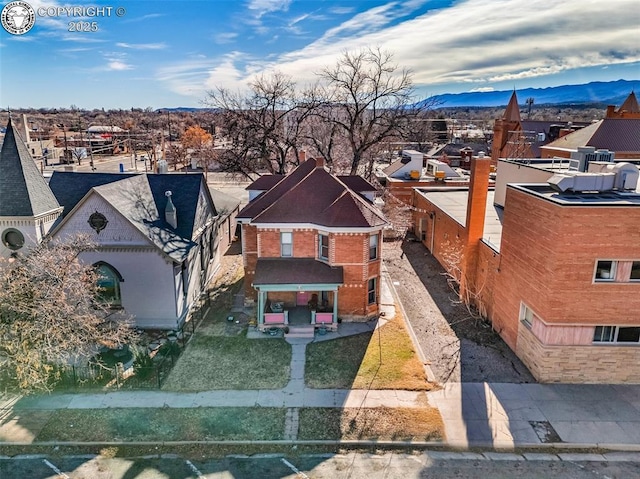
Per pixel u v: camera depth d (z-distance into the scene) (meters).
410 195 44.75
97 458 14.95
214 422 16.62
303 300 25.83
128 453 15.19
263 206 26.17
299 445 15.55
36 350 17.09
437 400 17.88
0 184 21.62
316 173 26.59
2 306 17.25
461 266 27.84
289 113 46.44
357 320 24.62
